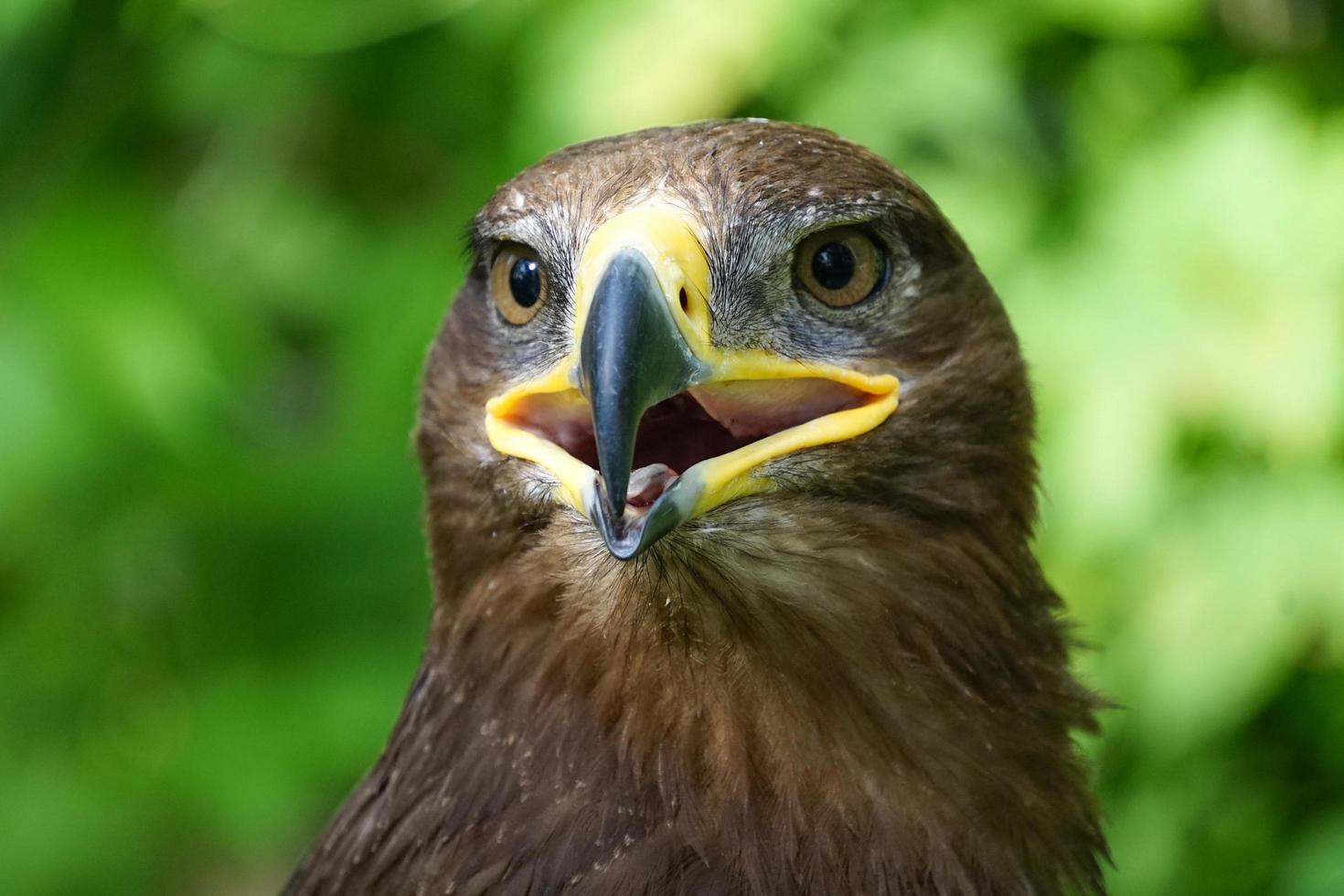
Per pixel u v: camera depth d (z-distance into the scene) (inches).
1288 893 293.0
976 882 180.1
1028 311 297.6
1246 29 314.0
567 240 182.5
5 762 325.4
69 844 317.4
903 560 183.3
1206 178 295.7
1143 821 313.7
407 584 323.3
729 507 178.7
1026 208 305.3
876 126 305.0
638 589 178.7
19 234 315.9
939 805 180.7
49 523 314.2
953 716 183.2
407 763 193.8
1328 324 290.2
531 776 181.9
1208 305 292.7
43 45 316.8
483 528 189.8
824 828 177.5
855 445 181.9
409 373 315.6
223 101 337.1
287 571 325.4
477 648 188.9
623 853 176.4
